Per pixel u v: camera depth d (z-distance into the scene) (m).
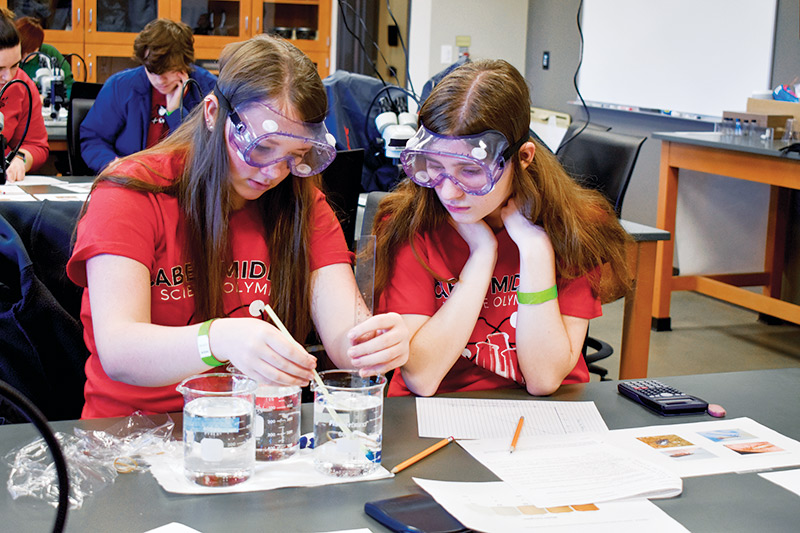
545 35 6.31
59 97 4.21
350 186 2.42
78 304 1.70
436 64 6.57
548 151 1.50
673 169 3.98
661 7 4.88
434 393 1.33
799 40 3.95
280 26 6.65
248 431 0.92
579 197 1.52
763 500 0.92
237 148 1.16
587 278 1.46
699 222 4.62
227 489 0.91
